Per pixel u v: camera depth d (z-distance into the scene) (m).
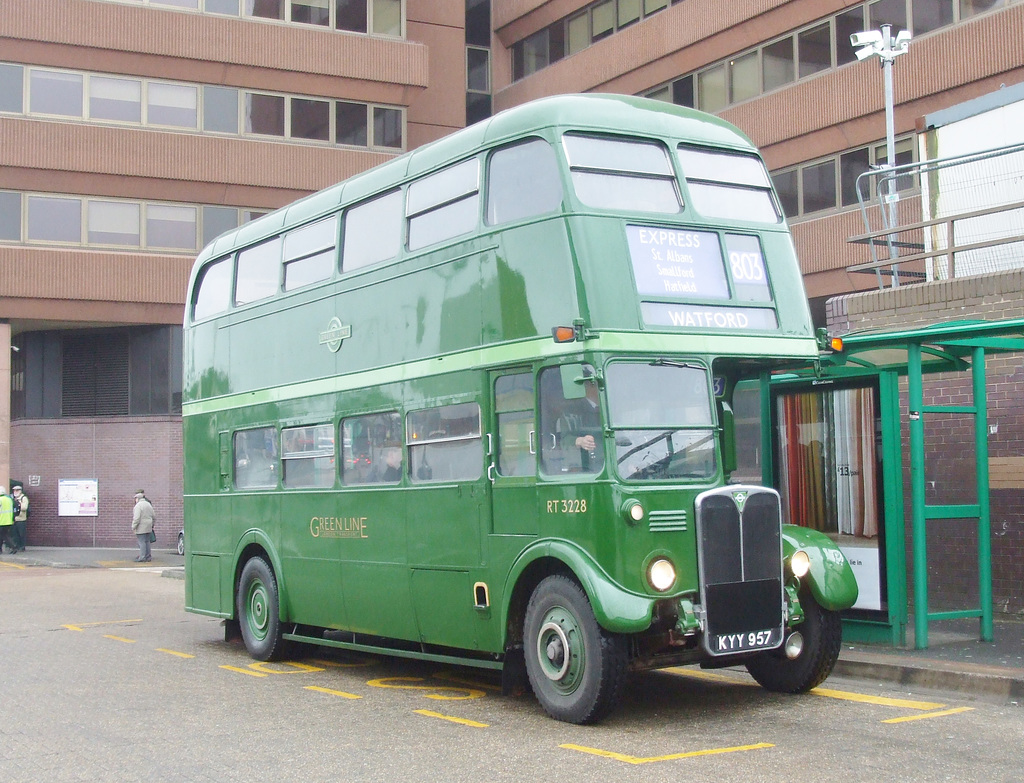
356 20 35.56
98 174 32.69
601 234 8.68
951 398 13.72
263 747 8.12
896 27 25.31
